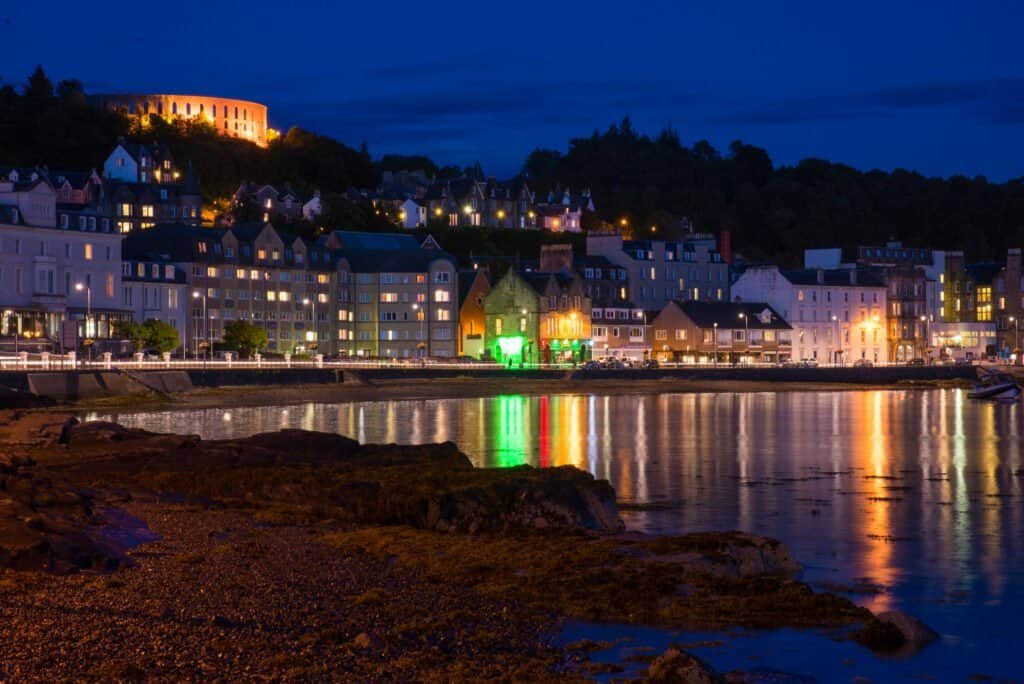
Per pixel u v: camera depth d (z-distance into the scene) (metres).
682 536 44.47
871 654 33.62
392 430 99.75
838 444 90.44
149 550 41.78
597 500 49.06
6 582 35.22
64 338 140.75
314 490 52.12
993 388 152.62
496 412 121.31
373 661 30.05
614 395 153.00
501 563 40.62
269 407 125.62
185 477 55.56
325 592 36.44
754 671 31.84
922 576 43.84
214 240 180.38
